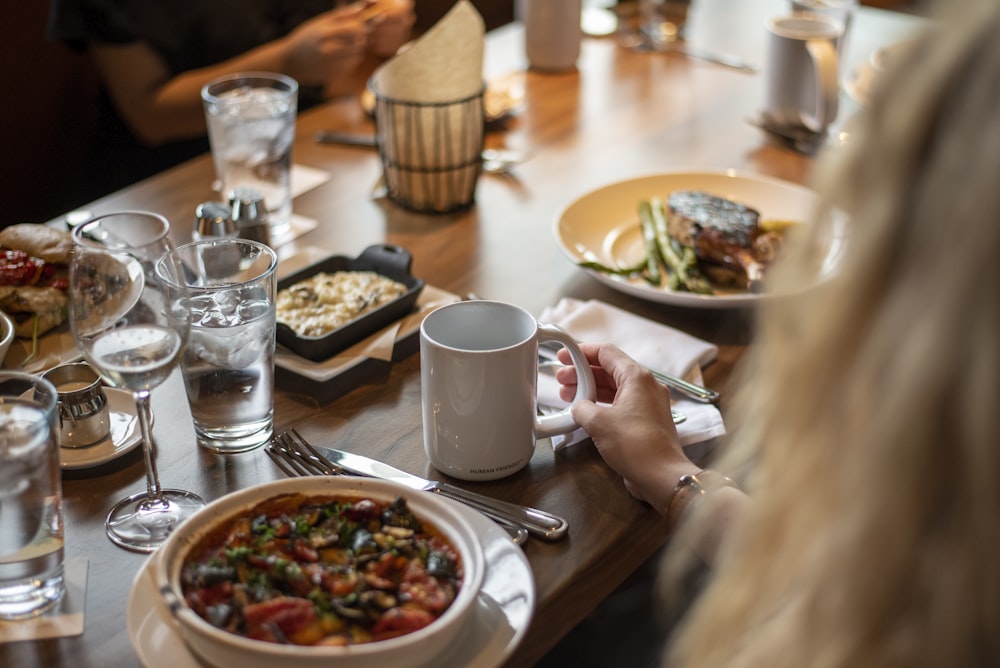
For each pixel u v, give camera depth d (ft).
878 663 1.47
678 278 4.50
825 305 1.46
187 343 2.93
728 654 1.83
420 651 2.27
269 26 8.53
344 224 5.19
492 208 5.42
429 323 3.20
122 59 7.72
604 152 6.17
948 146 1.24
